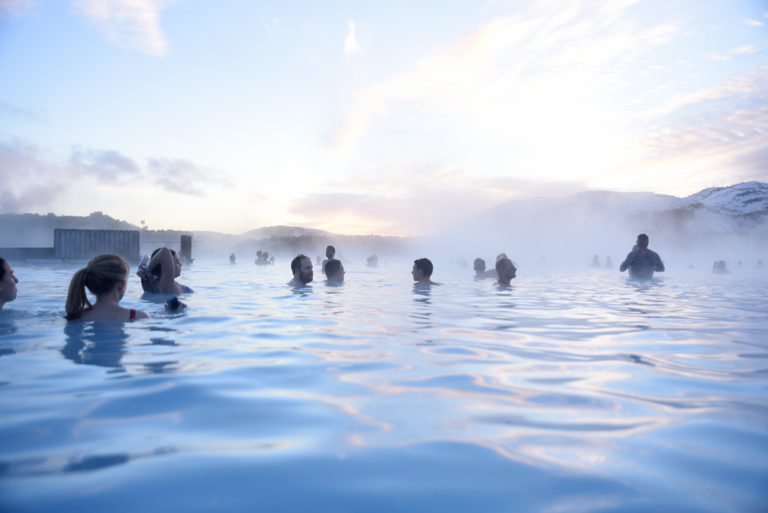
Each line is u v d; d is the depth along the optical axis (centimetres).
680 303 681
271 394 224
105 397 215
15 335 361
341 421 188
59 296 644
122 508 120
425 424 186
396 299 670
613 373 274
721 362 307
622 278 1335
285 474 141
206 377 252
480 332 413
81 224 5272
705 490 135
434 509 123
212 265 2147
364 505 124
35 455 152
